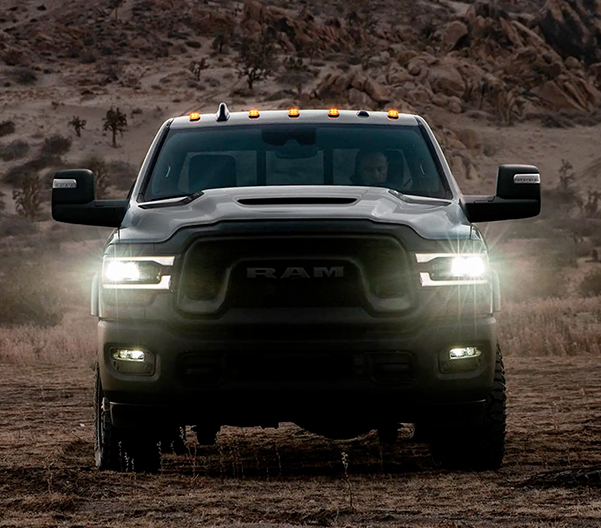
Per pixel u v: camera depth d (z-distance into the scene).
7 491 8.63
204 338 8.70
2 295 43.38
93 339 29.27
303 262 8.66
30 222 137.38
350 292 8.68
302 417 8.88
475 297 8.94
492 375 9.03
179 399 8.78
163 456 11.48
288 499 8.27
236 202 9.30
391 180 10.37
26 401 17.03
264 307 8.68
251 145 10.64
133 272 8.91
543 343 25.86
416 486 8.87
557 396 16.50
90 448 11.65
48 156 198.75
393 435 12.16
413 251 8.80
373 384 8.67
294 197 9.39
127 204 10.13
